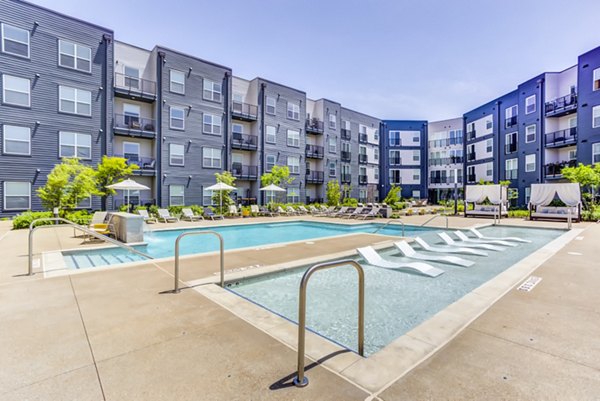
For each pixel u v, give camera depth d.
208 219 17.33
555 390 2.08
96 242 8.59
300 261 6.29
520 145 24.12
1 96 13.96
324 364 2.39
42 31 14.93
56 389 2.08
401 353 2.57
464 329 3.05
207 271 5.36
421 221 16.42
